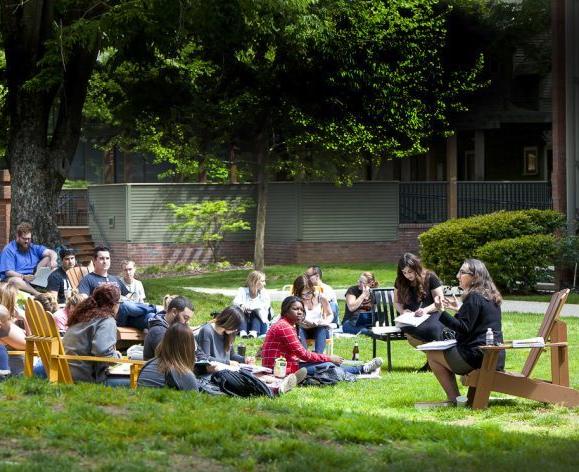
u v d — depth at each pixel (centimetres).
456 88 3631
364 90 3397
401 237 3753
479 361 1153
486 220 2631
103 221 3722
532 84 4081
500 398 1213
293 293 1555
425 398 1235
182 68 3084
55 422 911
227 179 3869
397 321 1419
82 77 2456
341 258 3703
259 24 2459
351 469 788
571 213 2688
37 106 2417
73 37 2219
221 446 845
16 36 2378
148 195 3647
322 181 3675
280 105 3359
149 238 3647
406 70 3497
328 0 3092
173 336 1119
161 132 3438
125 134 3659
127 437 873
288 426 931
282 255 3731
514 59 4066
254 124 3422
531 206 3797
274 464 803
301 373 1298
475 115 3853
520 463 820
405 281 1502
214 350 1292
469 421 1077
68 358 1152
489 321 1158
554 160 2712
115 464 780
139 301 1697
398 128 3500
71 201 3878
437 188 3812
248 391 1186
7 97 2541
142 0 2200
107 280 1672
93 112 3659
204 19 2297
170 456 821
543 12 3912
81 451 821
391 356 1639
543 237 2575
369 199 3725
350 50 3312
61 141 2458
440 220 3809
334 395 1252
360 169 3753
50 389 1066
